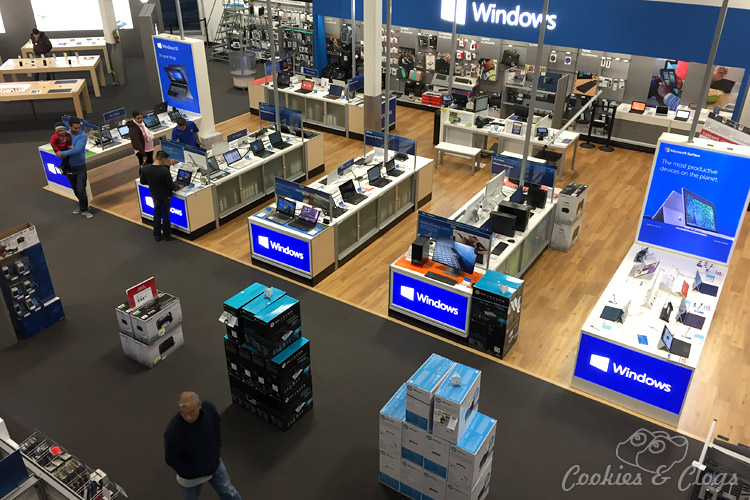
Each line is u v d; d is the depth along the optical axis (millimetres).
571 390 7035
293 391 6316
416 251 7961
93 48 17891
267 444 6250
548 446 6258
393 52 16875
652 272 7590
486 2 11594
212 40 21984
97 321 8156
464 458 5059
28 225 7562
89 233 10367
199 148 10109
